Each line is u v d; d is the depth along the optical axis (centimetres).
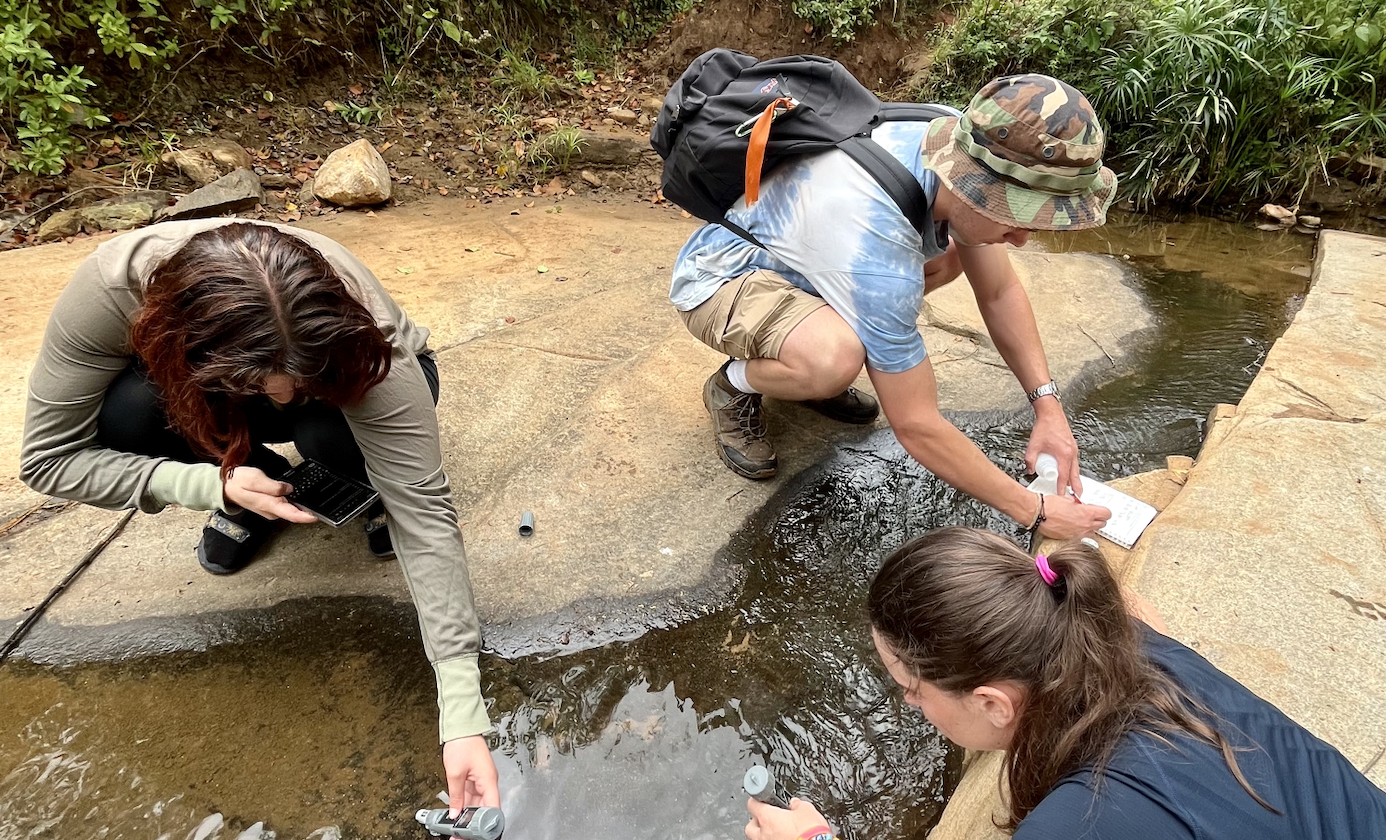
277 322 112
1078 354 290
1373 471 205
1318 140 451
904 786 157
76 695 167
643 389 262
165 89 417
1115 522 194
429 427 152
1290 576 175
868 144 170
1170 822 83
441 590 145
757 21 577
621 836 147
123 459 154
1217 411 243
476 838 138
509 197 447
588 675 175
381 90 487
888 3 587
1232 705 95
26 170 370
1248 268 379
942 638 93
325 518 158
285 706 167
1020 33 520
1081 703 89
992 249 206
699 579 198
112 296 141
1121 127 492
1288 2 464
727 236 201
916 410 178
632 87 571
